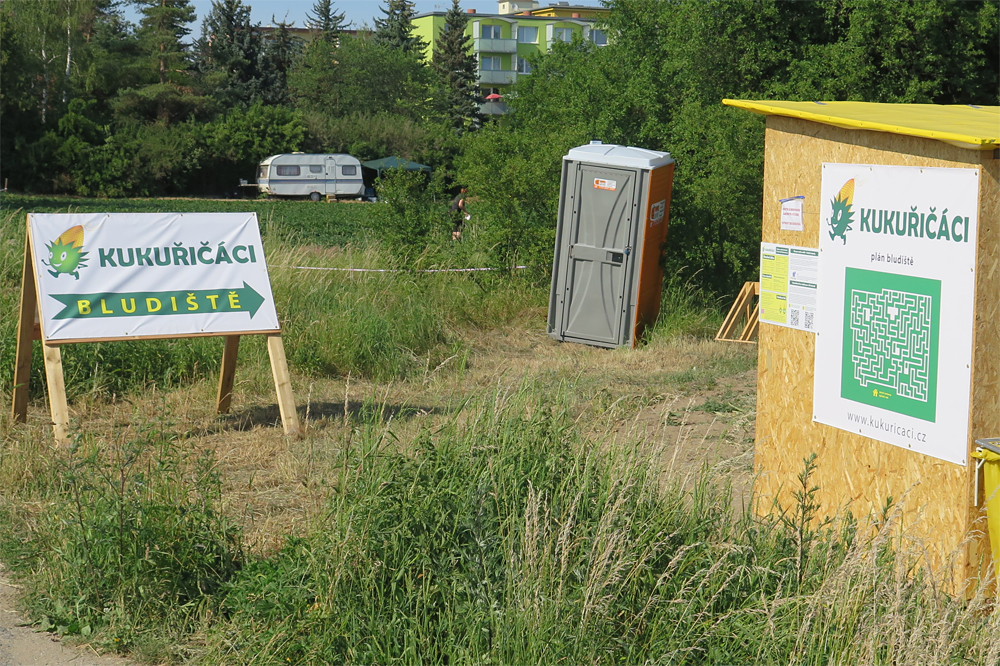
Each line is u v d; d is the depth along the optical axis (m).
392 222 14.98
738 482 6.22
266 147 67.31
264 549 5.15
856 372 5.12
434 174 15.91
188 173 65.56
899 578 3.98
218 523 4.93
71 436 5.74
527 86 25.55
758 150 14.02
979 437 4.50
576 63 20.84
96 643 4.30
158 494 5.04
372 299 12.26
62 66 69.12
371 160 71.19
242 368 9.66
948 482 4.62
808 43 16.64
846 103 5.95
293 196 63.44
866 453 5.10
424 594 4.17
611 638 3.94
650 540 4.42
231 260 8.09
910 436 4.81
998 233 4.41
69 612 4.51
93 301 7.52
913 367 4.78
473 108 87.19
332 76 86.25
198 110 73.44
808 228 5.42
